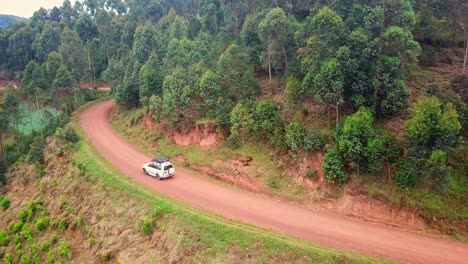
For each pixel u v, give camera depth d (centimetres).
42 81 6347
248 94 3978
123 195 3431
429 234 2558
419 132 2545
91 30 9381
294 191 3170
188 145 4241
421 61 3834
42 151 5197
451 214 2591
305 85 3275
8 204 4659
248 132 3712
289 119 3491
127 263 2780
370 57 3112
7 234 4003
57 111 6450
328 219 2817
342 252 2356
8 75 9544
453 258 2314
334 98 3052
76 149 4825
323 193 3020
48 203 4156
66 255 3244
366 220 2775
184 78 4400
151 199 3219
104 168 4034
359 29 3139
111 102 7362
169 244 2734
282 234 2598
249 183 3431
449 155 2756
